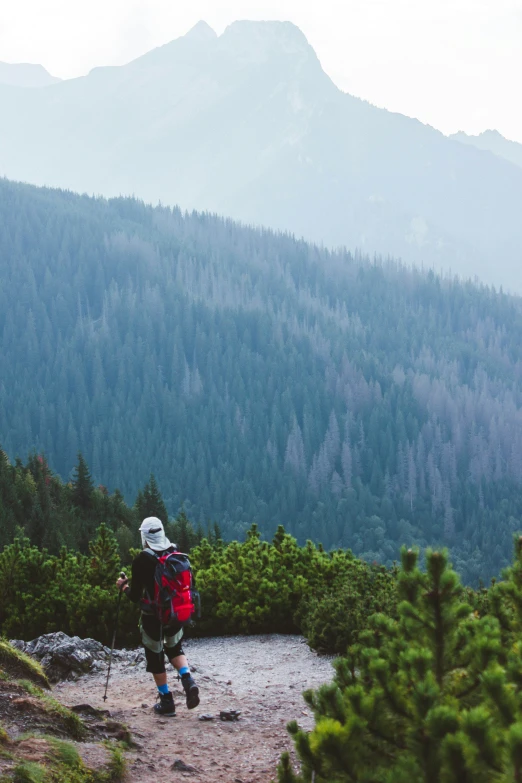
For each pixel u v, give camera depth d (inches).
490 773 110.9
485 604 286.4
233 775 195.2
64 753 178.7
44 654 343.6
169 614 232.4
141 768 194.2
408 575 169.3
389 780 118.4
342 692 149.6
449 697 144.1
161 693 247.6
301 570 518.0
